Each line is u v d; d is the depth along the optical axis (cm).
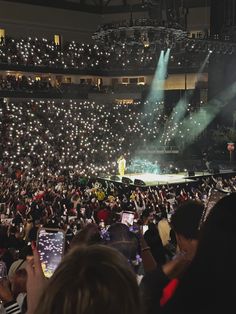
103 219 1575
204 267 162
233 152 4312
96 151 3988
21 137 3838
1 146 3694
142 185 3147
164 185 3212
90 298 126
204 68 4819
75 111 4416
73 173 3369
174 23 2536
